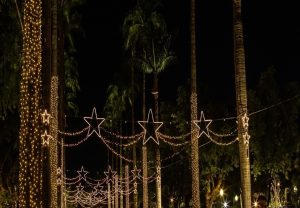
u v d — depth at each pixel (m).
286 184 48.78
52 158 23.97
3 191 32.94
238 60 19.66
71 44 37.47
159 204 38.75
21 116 13.43
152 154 50.62
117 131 56.47
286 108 42.31
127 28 41.78
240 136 19.34
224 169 46.38
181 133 46.09
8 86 27.22
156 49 39.31
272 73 42.78
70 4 34.53
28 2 13.58
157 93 39.19
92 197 71.12
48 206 16.88
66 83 41.09
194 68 26.48
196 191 25.94
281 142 42.09
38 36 13.59
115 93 52.41
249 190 19.00
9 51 26.70
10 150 34.72
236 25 19.84
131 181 57.06
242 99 19.48
